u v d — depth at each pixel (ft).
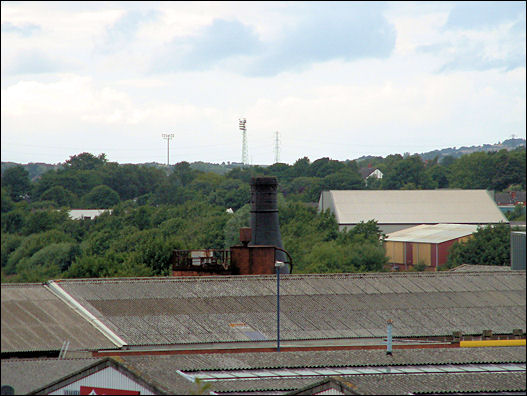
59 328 295.07
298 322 325.83
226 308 330.13
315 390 218.59
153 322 313.12
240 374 263.70
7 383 255.09
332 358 282.36
